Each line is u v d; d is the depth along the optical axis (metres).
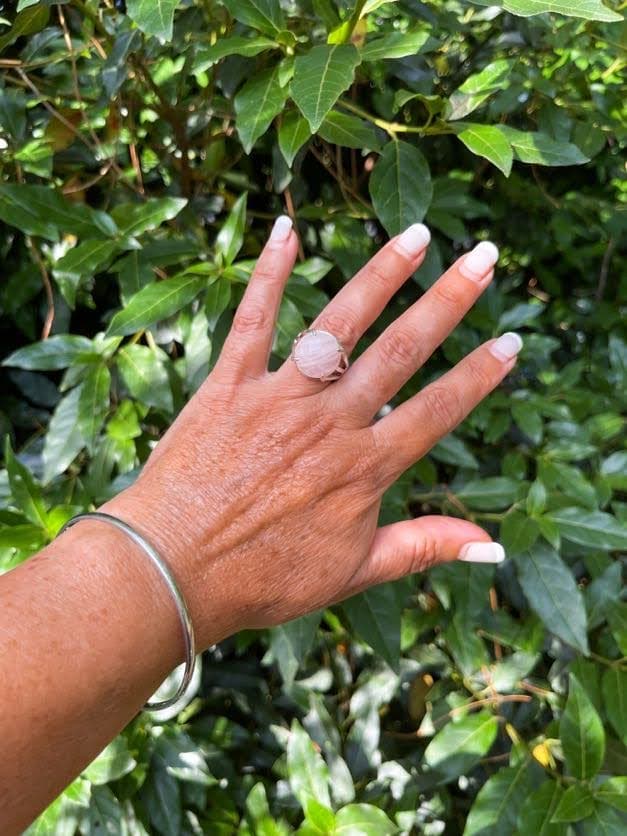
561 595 0.39
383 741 0.57
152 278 0.40
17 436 0.57
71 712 0.20
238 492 0.26
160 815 0.45
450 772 0.44
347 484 0.28
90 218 0.40
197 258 0.45
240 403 0.27
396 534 0.30
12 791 0.19
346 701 0.56
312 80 0.27
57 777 0.21
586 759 0.38
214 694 0.56
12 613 0.20
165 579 0.23
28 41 0.47
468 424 0.47
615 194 0.65
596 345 0.65
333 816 0.41
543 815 0.38
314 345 0.27
